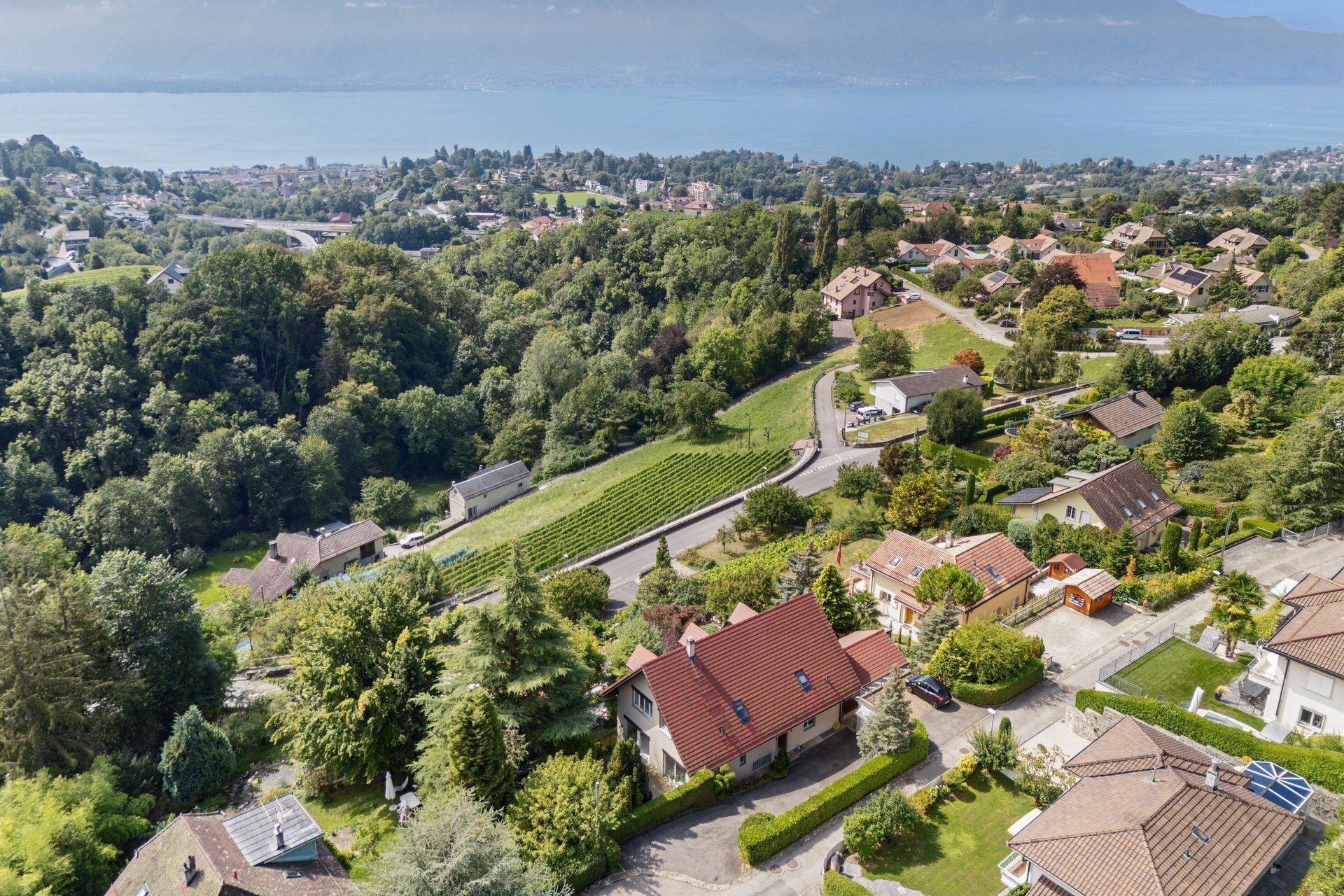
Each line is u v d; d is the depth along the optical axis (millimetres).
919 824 43094
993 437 105875
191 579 114812
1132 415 97688
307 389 156500
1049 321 140500
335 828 49625
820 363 154500
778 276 192625
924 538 81500
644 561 91812
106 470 128125
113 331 139875
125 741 60438
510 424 148875
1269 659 51750
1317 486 71750
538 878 35969
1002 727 46281
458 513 126000
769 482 102938
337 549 109188
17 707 52625
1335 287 150625
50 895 40969
